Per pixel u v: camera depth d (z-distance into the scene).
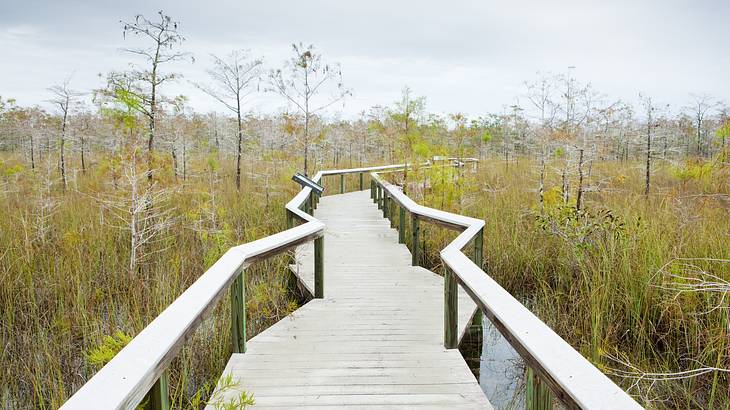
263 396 3.06
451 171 10.37
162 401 1.92
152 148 9.51
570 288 6.20
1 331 5.41
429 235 8.52
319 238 5.09
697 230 6.97
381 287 5.59
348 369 3.46
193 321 2.30
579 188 9.80
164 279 6.30
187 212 9.22
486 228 8.78
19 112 20.91
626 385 4.18
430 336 4.09
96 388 1.53
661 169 15.98
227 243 7.54
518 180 15.61
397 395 3.09
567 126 10.30
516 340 2.13
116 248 8.00
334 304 4.98
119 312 5.85
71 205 11.33
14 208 11.27
